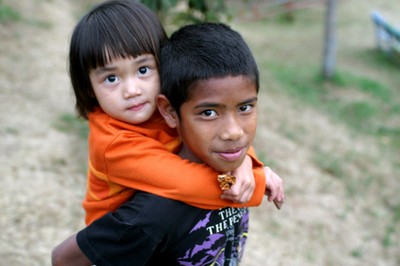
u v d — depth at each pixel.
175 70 1.12
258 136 5.73
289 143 5.83
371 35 11.79
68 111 4.87
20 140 4.09
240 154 1.12
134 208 1.14
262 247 3.77
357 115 7.30
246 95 1.08
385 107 7.71
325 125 6.72
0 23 6.45
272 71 8.77
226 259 1.29
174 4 3.68
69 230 3.19
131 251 1.14
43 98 4.99
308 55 10.14
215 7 4.00
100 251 1.16
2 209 3.22
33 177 3.65
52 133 4.36
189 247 1.18
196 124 1.10
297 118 6.73
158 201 1.13
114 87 1.20
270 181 1.41
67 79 5.62
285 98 7.44
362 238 4.38
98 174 1.25
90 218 1.33
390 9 13.98
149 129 1.25
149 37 1.21
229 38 1.12
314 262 3.84
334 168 5.50
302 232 4.23
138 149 1.17
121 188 1.22
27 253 2.88
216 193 1.17
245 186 1.21
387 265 4.11
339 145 6.17
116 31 1.18
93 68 1.20
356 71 9.52
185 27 1.23
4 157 3.80
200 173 1.16
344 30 12.16
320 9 13.98
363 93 8.12
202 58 1.08
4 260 2.77
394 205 5.04
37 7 7.75
